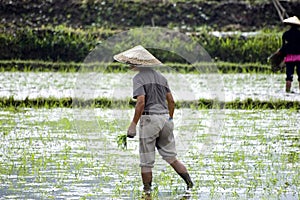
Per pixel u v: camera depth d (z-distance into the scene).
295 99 40.22
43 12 75.19
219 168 23.31
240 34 69.44
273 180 20.91
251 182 21.06
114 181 21.41
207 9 76.94
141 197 19.25
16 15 74.19
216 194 19.73
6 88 45.56
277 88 46.50
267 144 28.06
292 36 43.56
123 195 19.55
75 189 20.20
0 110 37.59
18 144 27.53
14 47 65.81
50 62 64.25
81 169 23.03
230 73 58.16
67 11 75.69
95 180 21.47
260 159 24.95
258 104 39.28
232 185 20.86
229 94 42.47
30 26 72.75
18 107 38.41
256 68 61.19
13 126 32.16
